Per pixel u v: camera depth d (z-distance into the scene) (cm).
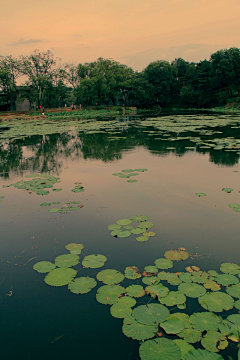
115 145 1481
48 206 627
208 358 243
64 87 5784
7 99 5316
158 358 247
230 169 906
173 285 347
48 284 358
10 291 351
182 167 951
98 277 367
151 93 7150
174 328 281
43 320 304
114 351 263
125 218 553
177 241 459
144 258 412
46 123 3325
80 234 494
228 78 6456
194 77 7088
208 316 295
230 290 332
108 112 5816
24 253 438
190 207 599
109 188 742
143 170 915
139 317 297
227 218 543
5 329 294
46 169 983
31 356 261
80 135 1962
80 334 284
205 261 398
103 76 6384
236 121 2731
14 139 1852
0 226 536
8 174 924
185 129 2091
